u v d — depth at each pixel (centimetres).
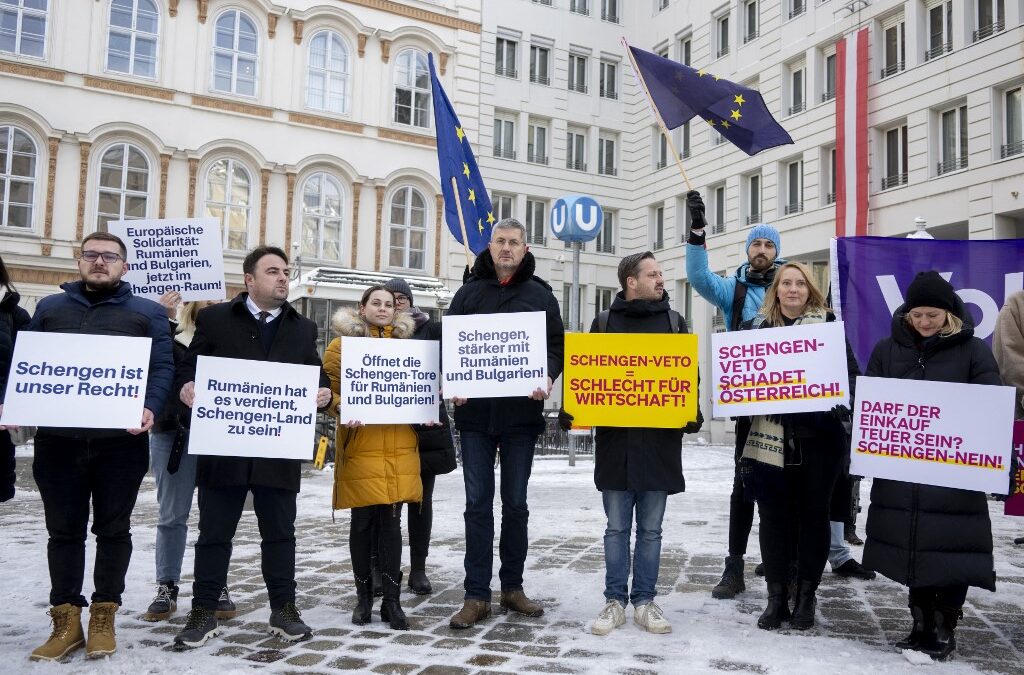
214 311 434
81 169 2197
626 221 3064
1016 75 1759
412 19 2658
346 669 366
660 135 2970
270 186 2427
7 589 519
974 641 417
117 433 393
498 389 453
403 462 451
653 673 361
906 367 415
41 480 392
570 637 418
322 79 2525
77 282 421
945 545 382
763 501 445
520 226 480
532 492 1133
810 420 438
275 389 421
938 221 1920
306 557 639
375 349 454
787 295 457
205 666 369
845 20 2183
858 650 397
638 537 454
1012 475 404
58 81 2177
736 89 600
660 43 2972
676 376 449
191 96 2328
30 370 384
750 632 429
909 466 394
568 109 2967
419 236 2639
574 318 1530
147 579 549
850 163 2131
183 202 2319
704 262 530
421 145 2638
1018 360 464
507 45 2894
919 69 1975
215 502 414
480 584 450
